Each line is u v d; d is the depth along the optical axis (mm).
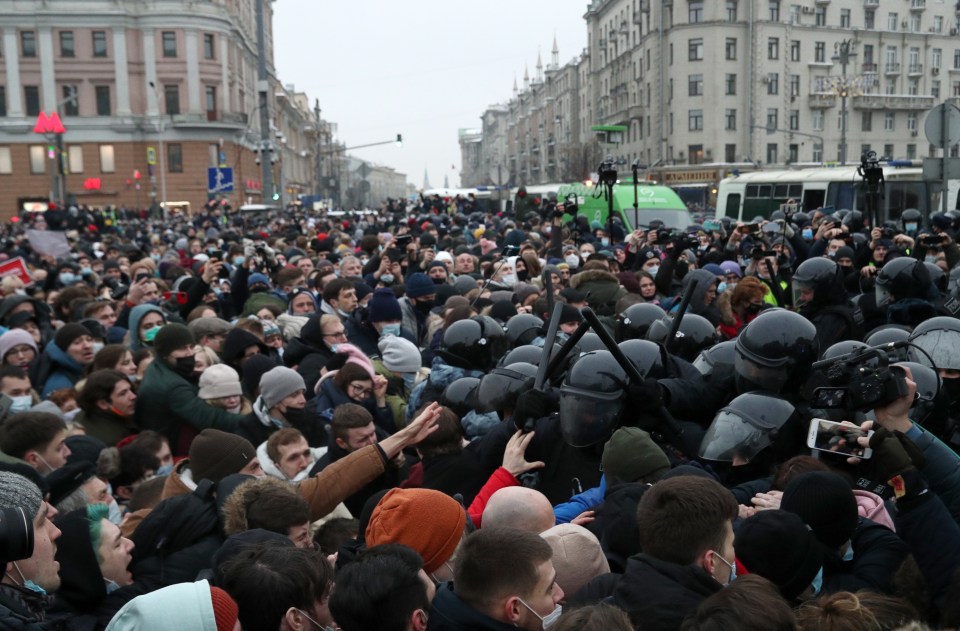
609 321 6848
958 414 4422
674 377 4559
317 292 10117
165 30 64250
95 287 12203
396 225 27656
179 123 64438
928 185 24109
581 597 2912
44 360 7031
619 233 17234
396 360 6605
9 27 62906
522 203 22516
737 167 62719
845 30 68812
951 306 6000
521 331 6348
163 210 60031
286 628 2744
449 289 9203
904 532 3041
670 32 67500
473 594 2600
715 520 2740
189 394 5785
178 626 2441
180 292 9625
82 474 3830
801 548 2717
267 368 6285
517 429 4109
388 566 2645
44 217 31641
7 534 2502
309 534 3572
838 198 26188
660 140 69688
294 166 113312
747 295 6402
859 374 3348
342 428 4605
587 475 4008
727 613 2268
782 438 3725
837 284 5637
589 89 91875
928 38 71812
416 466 4484
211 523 3621
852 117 69812
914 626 2338
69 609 3230
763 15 65375
